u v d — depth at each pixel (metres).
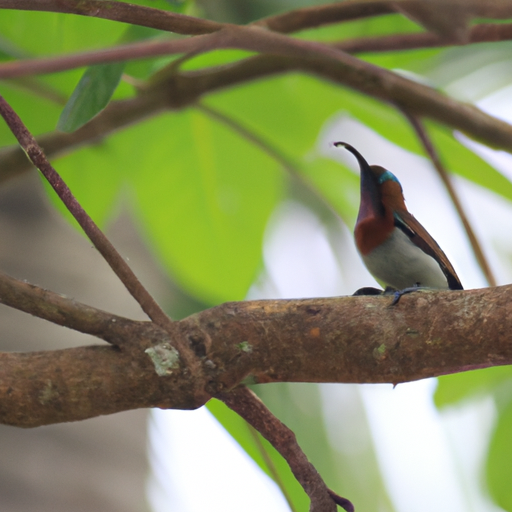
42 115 8.07
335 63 6.83
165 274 10.22
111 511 7.00
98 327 4.09
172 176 9.50
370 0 5.73
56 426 7.20
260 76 7.11
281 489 5.03
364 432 10.99
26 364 4.07
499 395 8.52
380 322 4.11
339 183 10.00
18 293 4.00
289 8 8.18
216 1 8.55
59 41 7.21
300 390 10.07
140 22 3.96
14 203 8.45
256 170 9.65
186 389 4.14
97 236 4.04
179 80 7.11
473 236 6.94
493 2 4.02
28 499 6.70
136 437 7.68
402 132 9.17
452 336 3.97
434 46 6.31
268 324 4.20
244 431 6.14
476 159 8.75
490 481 8.63
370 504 10.56
